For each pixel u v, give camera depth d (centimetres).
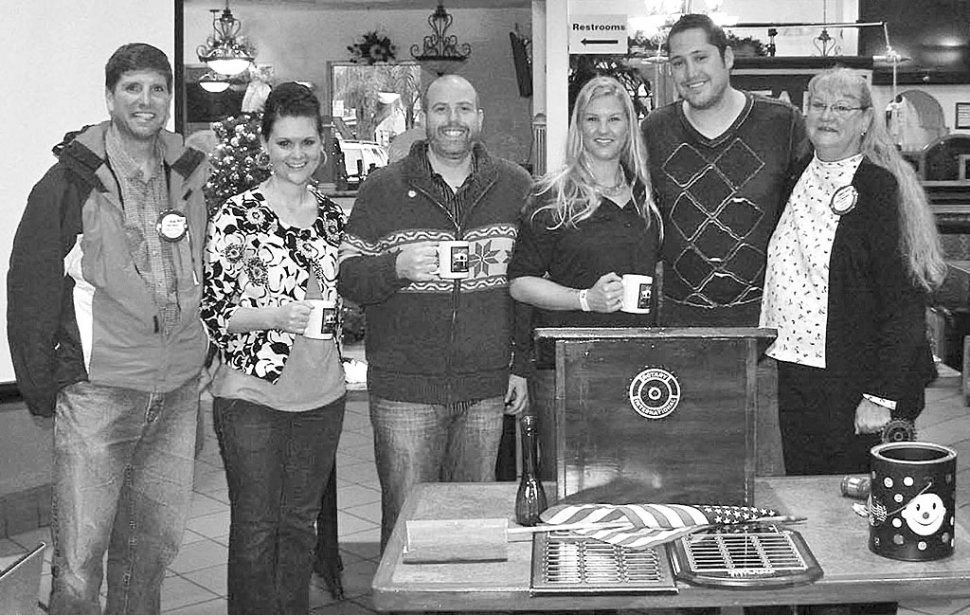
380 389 348
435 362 343
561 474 227
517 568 205
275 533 329
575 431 226
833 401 305
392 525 355
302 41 1212
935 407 771
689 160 340
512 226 346
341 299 343
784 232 317
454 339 342
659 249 343
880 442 304
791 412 314
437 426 349
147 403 317
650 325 338
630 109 329
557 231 330
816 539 216
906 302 294
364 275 329
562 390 225
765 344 289
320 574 427
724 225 336
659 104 589
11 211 486
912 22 1084
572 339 223
